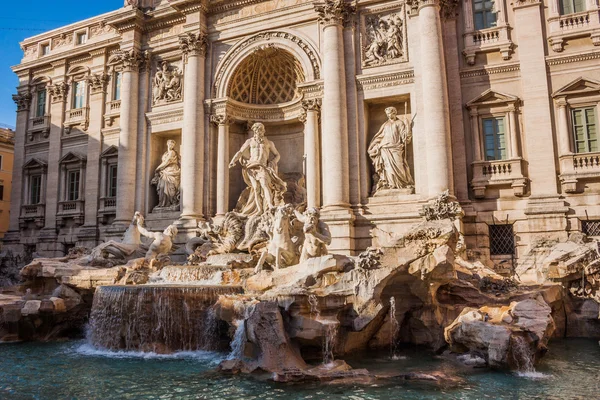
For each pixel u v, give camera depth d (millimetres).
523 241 22719
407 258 15734
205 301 16766
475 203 23719
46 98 36812
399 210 24047
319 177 26172
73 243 34094
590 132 22594
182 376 13109
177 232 26672
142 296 16875
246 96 30578
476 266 20422
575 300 19531
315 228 18312
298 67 28281
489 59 24484
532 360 13680
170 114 30406
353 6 26188
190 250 26312
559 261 19891
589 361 14602
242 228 25766
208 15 30141
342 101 25375
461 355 14930
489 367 13789
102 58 34375
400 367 13922
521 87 23750
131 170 30609
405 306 16844
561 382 12289
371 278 15617
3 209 49812
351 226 24250
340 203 24438
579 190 22234
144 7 32250
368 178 25531
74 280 20734
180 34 29797
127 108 31047
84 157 34125
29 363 14992
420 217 23312
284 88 29891
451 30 24984
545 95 23109
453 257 15898
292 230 20500
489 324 14211
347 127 25500
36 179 37031
